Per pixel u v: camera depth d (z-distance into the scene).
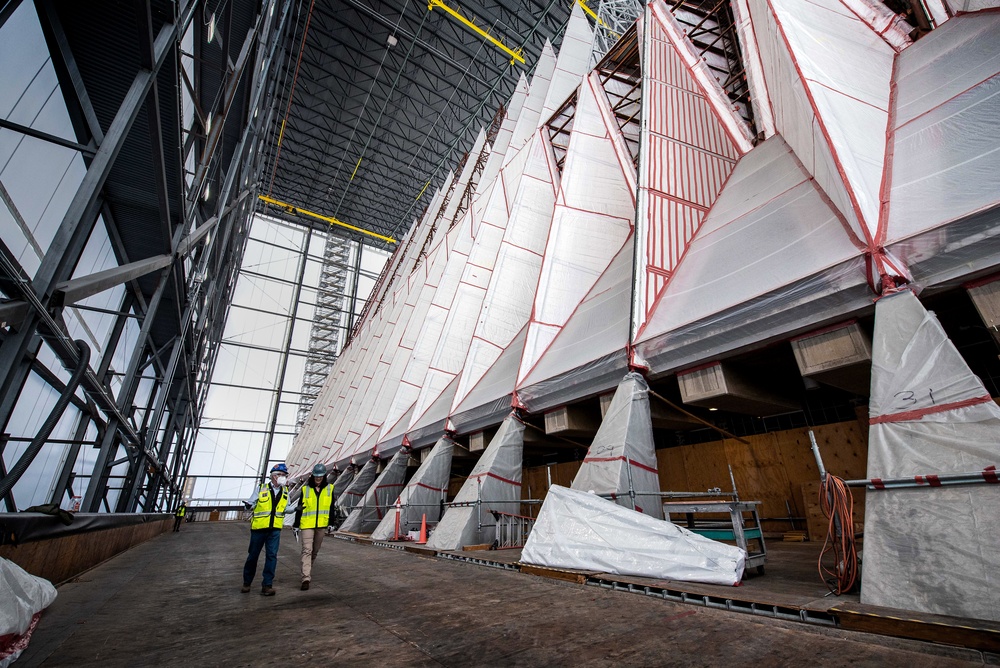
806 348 6.48
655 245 10.24
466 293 20.88
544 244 18.45
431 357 21.25
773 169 10.13
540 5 38.50
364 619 4.22
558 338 12.60
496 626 3.80
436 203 42.00
